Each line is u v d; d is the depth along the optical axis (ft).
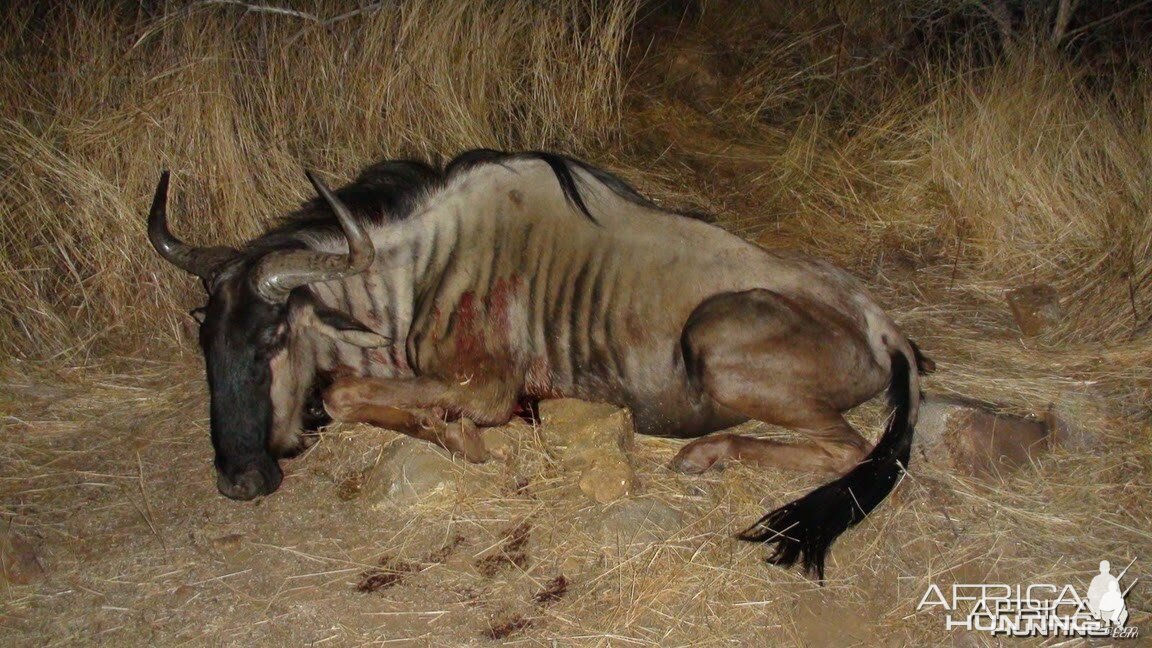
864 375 10.82
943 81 16.38
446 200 11.34
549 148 16.24
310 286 10.84
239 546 10.32
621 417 10.89
